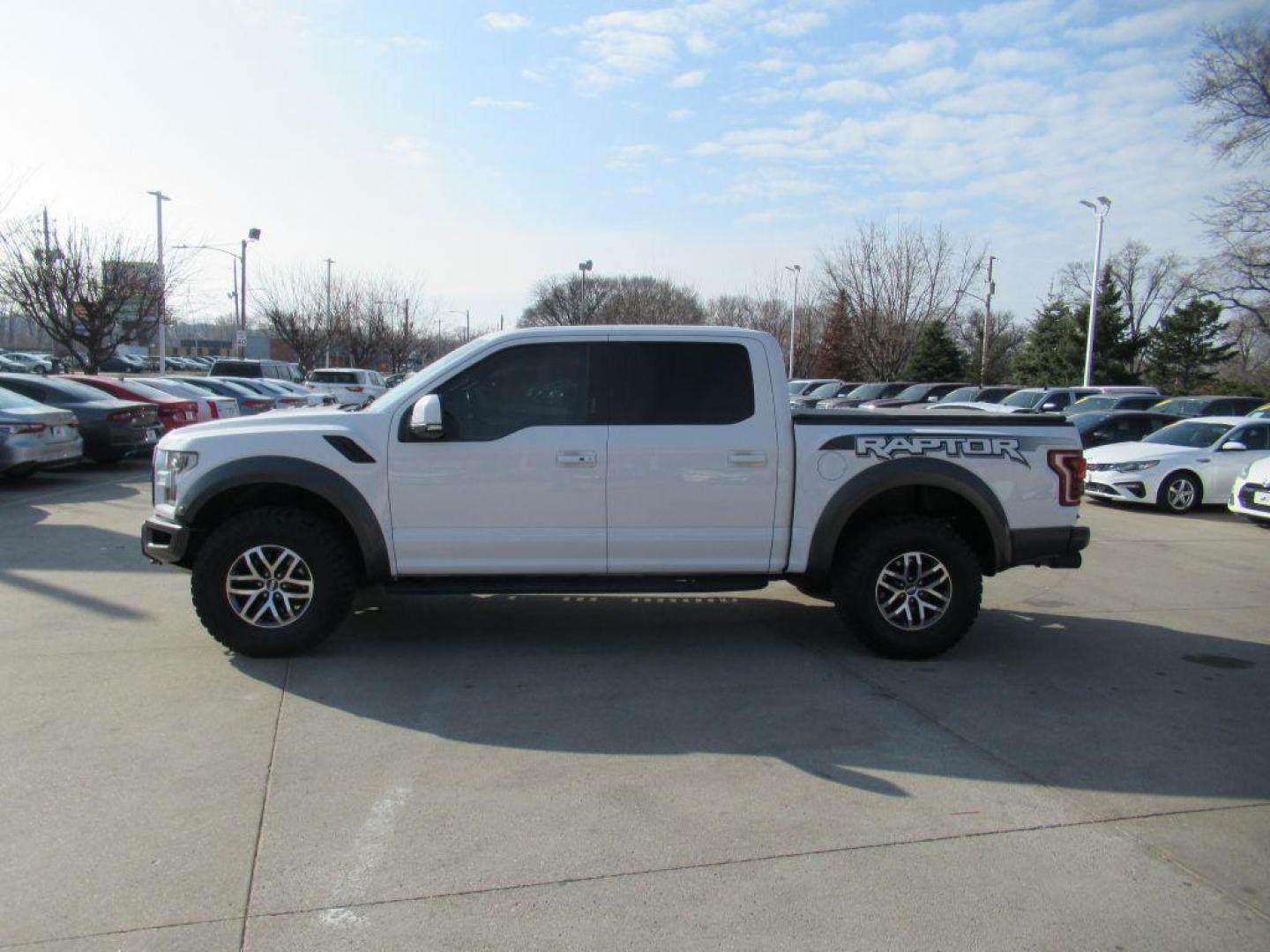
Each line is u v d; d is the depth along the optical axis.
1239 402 20.56
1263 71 30.23
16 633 5.69
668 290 63.97
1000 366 60.47
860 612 5.43
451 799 3.58
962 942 2.73
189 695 4.66
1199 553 9.75
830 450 5.37
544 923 2.78
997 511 5.47
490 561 5.31
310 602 5.24
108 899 2.86
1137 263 58.50
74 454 12.52
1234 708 4.82
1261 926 2.84
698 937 2.72
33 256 24.08
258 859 3.11
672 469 5.30
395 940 2.68
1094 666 5.53
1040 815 3.55
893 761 4.04
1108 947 2.72
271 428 5.24
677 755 4.05
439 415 4.93
